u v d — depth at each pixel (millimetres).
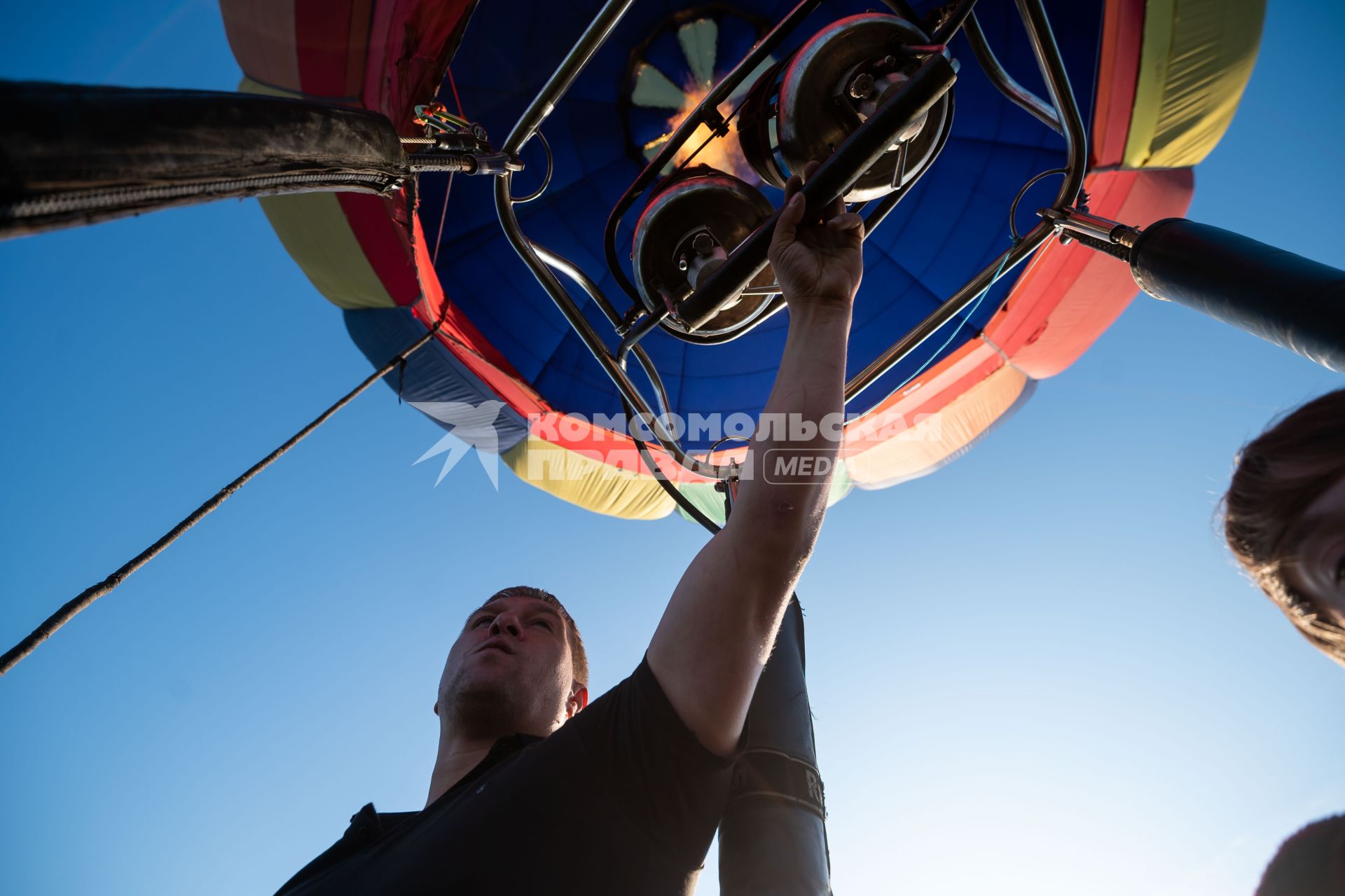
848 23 3188
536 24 6914
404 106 4637
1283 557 1358
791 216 2416
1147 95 5395
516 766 1861
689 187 3535
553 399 6684
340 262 5746
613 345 6879
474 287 6734
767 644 1832
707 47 7074
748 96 3488
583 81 7168
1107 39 5402
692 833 1780
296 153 2035
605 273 7059
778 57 6941
